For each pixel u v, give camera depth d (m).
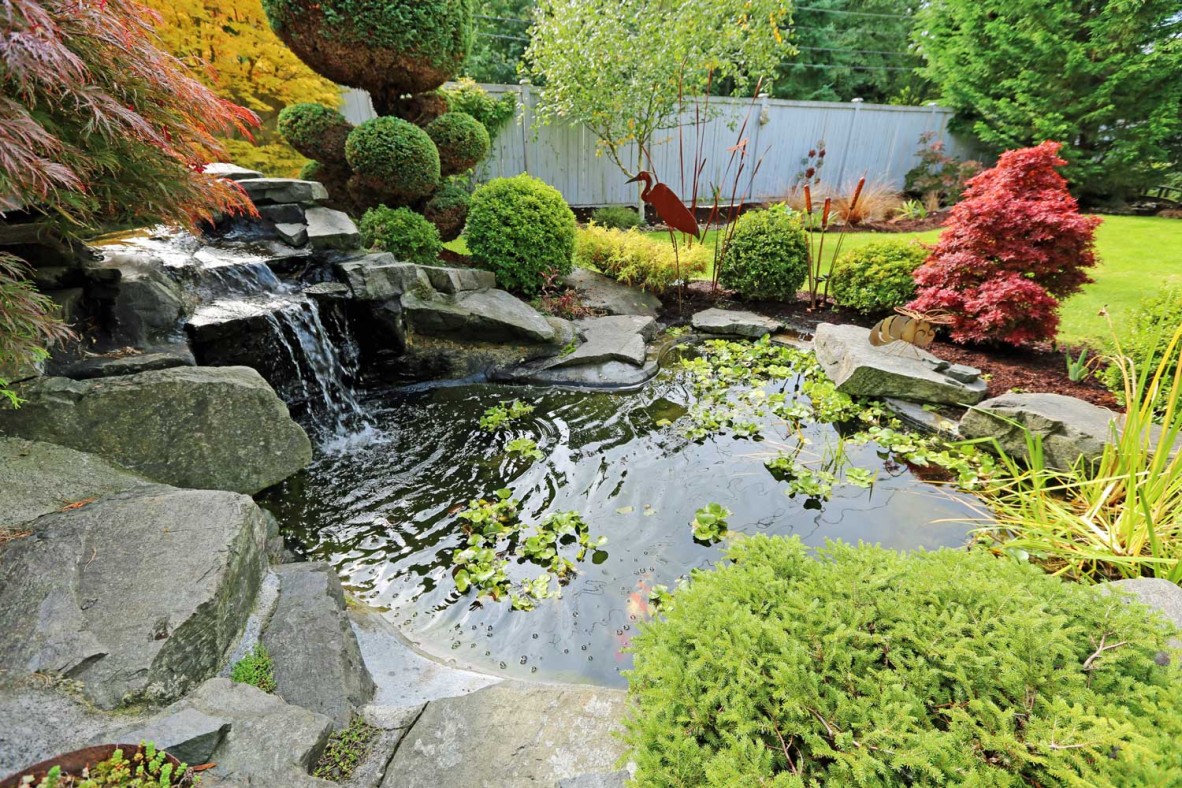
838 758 1.04
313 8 4.89
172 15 5.26
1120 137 10.34
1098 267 6.42
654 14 6.90
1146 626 1.30
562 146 9.30
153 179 2.36
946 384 3.80
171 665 1.43
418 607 2.32
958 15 11.12
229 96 5.87
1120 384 3.45
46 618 1.46
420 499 3.02
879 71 15.93
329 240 4.46
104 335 2.88
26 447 2.18
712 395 4.35
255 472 2.82
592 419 3.96
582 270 6.62
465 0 5.61
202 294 3.57
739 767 1.06
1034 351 4.52
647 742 1.16
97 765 1.13
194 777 1.18
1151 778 0.95
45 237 2.63
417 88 5.86
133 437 2.45
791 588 1.48
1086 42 9.93
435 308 4.41
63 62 1.61
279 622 1.82
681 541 2.74
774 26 7.11
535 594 2.39
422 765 1.43
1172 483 2.35
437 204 6.05
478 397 4.31
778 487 3.18
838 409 3.99
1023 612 1.27
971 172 11.30
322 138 5.52
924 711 1.13
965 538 2.73
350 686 1.67
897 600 1.38
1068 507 2.74
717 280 6.67
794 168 11.27
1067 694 1.14
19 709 1.23
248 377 2.81
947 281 4.57
